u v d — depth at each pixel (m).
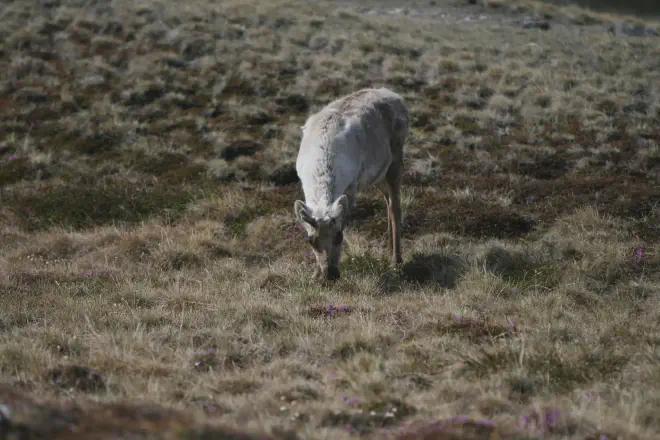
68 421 15.12
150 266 39.78
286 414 20.14
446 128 58.84
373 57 72.56
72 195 50.22
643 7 143.12
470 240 43.31
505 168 53.56
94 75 68.38
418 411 20.64
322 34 77.56
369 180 38.44
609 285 37.03
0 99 65.12
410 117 61.72
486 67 72.00
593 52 77.31
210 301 33.06
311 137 36.56
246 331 28.30
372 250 42.16
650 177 51.16
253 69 69.81
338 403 20.88
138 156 57.06
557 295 34.19
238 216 47.12
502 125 60.03
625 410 20.16
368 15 93.94
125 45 73.31
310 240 32.44
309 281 35.25
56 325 29.36
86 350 26.34
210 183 53.00
